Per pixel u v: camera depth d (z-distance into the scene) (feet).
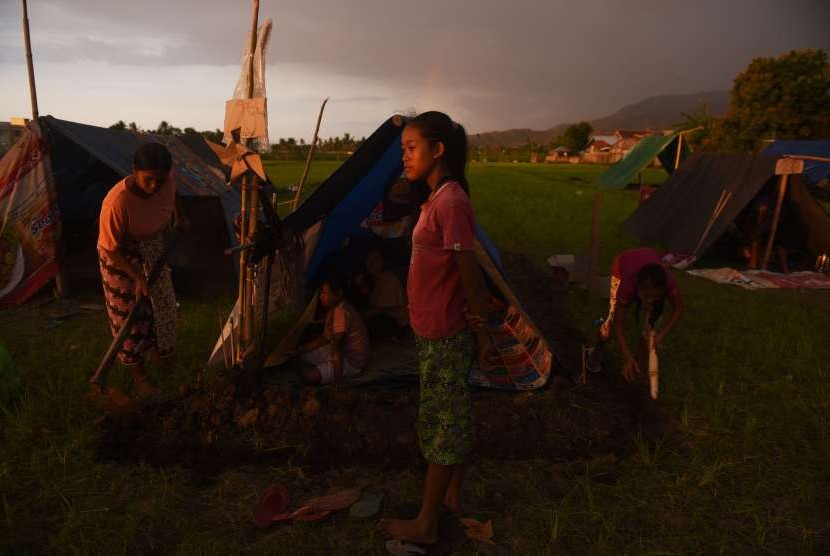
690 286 24.30
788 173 26.50
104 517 9.05
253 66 11.64
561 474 10.46
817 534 8.94
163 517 9.13
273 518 9.01
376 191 15.29
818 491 10.00
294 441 10.99
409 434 11.08
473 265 7.48
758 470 10.52
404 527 8.60
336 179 12.94
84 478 9.96
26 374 13.83
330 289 13.75
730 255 30.86
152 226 12.91
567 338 16.79
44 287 21.26
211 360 13.73
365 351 14.38
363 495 9.74
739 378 14.38
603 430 11.59
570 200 56.95
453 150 7.73
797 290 24.25
